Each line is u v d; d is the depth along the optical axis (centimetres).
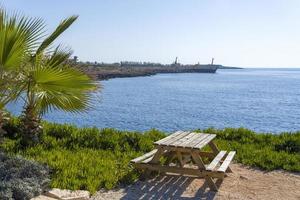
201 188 634
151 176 683
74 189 580
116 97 5025
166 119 2778
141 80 11600
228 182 680
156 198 578
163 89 7169
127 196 579
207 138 705
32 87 620
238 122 2781
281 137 1027
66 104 658
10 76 604
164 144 634
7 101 629
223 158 743
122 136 938
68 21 677
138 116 2892
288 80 13925
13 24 573
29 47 604
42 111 689
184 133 762
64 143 866
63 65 646
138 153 830
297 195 623
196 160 622
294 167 775
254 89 7819
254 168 789
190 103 4312
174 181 664
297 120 2944
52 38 662
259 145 976
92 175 643
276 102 4775
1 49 559
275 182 694
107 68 14238
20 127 846
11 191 516
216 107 3919
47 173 615
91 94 662
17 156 640
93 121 2486
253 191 635
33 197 538
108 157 784
